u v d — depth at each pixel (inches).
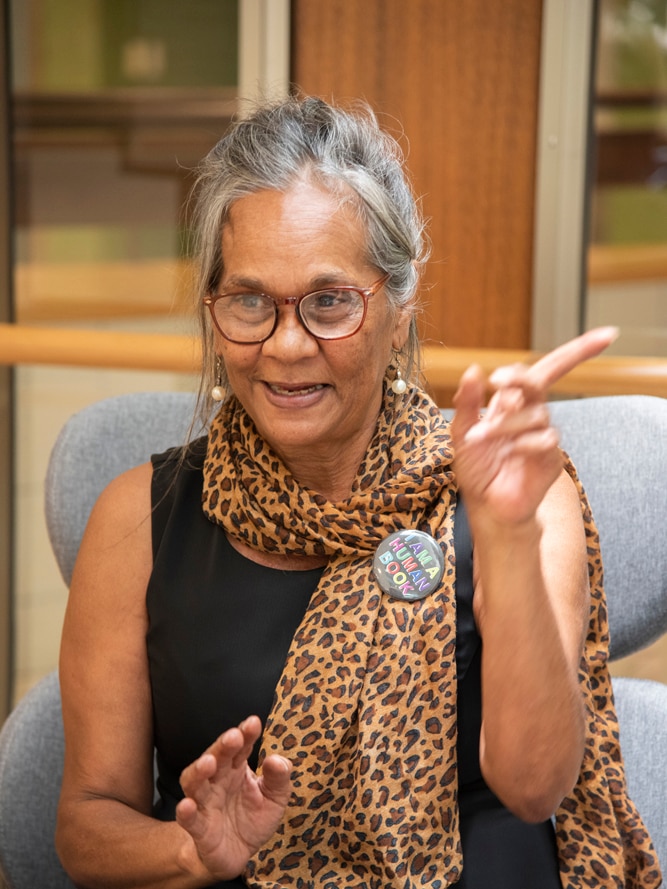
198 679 52.7
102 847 50.8
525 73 95.3
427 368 85.4
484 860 51.6
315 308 49.1
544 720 45.0
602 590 55.4
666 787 59.1
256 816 44.8
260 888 50.3
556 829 53.9
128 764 54.3
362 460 54.5
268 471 53.7
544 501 52.6
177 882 48.5
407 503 52.6
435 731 50.3
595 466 64.3
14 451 108.5
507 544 43.5
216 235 51.0
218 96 100.3
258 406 51.1
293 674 51.0
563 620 48.8
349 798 50.2
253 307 49.8
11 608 111.0
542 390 41.4
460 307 99.2
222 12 99.1
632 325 99.3
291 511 52.9
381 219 49.8
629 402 65.4
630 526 62.9
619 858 52.5
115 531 56.2
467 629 51.8
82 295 106.1
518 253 98.1
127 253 104.5
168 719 53.8
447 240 98.7
